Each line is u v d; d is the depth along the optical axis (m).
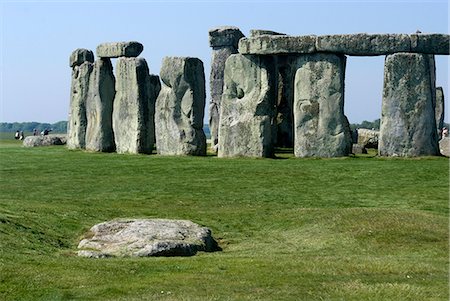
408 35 41.00
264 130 42.38
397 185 32.44
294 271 18.98
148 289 17.27
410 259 20.59
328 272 18.88
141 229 22.36
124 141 48.56
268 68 42.94
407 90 41.06
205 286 17.53
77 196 31.28
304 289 17.28
